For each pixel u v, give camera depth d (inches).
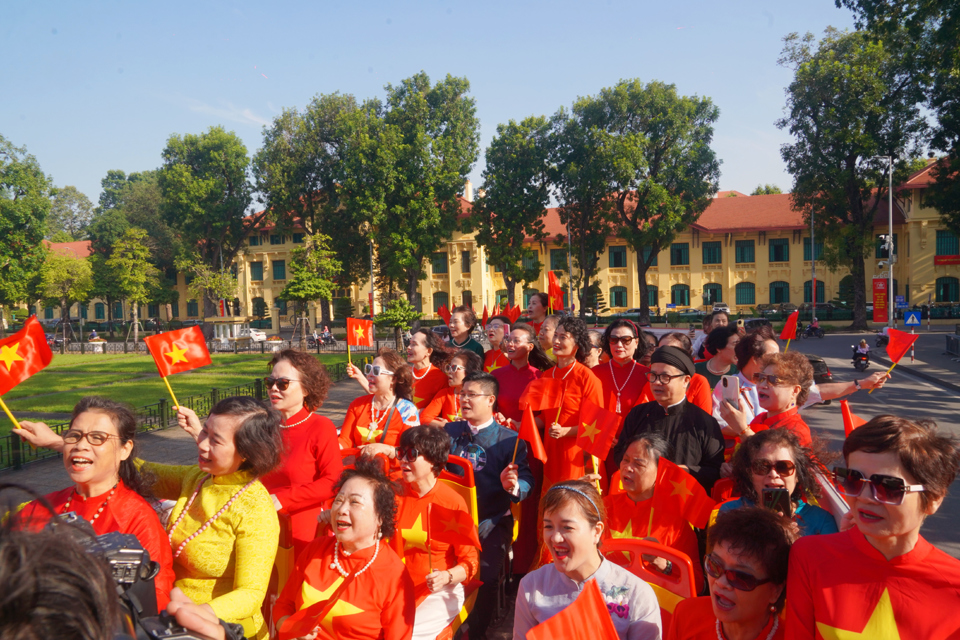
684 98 1678.2
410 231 1717.5
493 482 188.5
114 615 43.2
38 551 40.2
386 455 190.4
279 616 128.3
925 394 661.3
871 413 556.1
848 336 1573.6
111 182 3344.0
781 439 125.0
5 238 1635.1
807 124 1550.2
